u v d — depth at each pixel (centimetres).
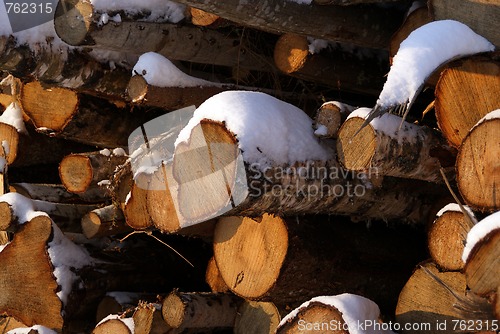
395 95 502
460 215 555
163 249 920
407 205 693
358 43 709
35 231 860
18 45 741
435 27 518
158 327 750
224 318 754
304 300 666
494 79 514
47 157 1023
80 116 860
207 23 704
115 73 798
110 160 848
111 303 856
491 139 491
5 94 998
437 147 611
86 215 866
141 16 698
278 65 757
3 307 877
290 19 648
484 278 454
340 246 677
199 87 748
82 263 862
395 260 718
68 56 766
